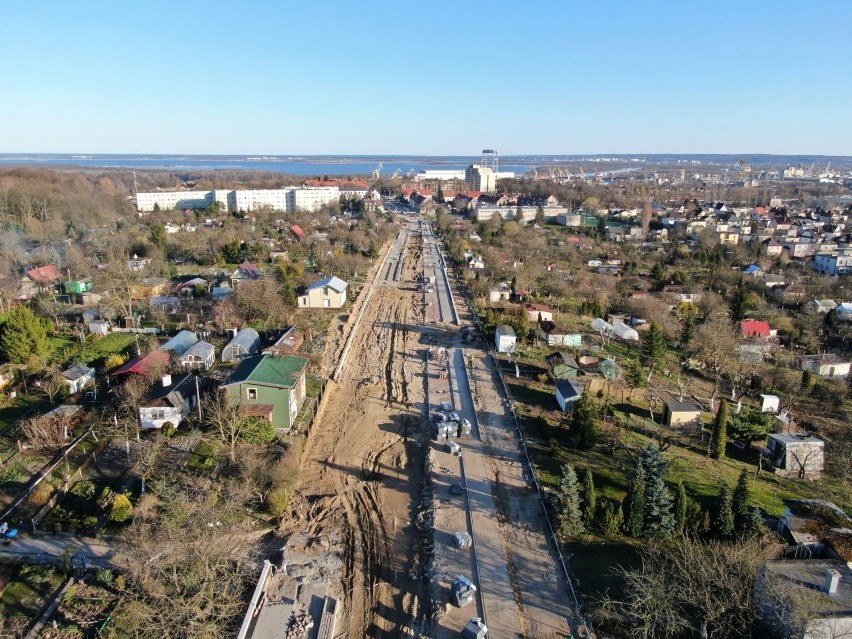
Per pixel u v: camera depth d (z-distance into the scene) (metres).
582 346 83.38
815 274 131.12
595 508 42.88
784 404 66.19
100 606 33.91
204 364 68.38
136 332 81.25
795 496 47.62
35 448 50.12
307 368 71.19
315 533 42.50
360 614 35.41
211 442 52.00
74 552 38.25
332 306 102.06
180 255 133.62
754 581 33.81
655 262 146.00
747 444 55.47
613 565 38.97
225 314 83.44
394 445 55.88
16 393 60.62
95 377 65.69
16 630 32.12
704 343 77.62
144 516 39.97
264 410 53.81
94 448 50.72
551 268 130.50
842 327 94.06
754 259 147.00
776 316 99.38
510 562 39.41
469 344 85.06
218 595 34.12
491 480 49.25
